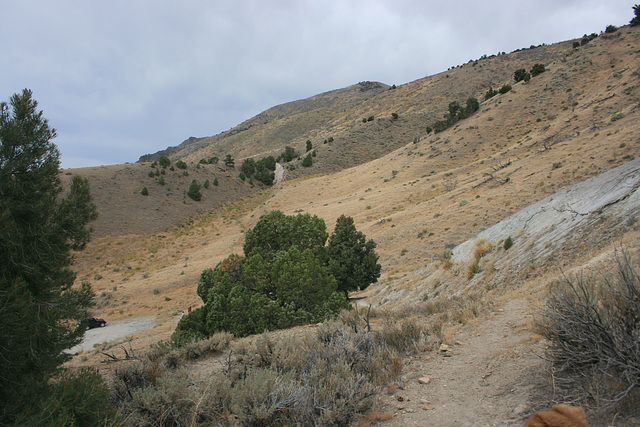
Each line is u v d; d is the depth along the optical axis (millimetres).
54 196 6633
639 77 65375
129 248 68875
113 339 30109
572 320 4125
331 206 69500
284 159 141750
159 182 96625
